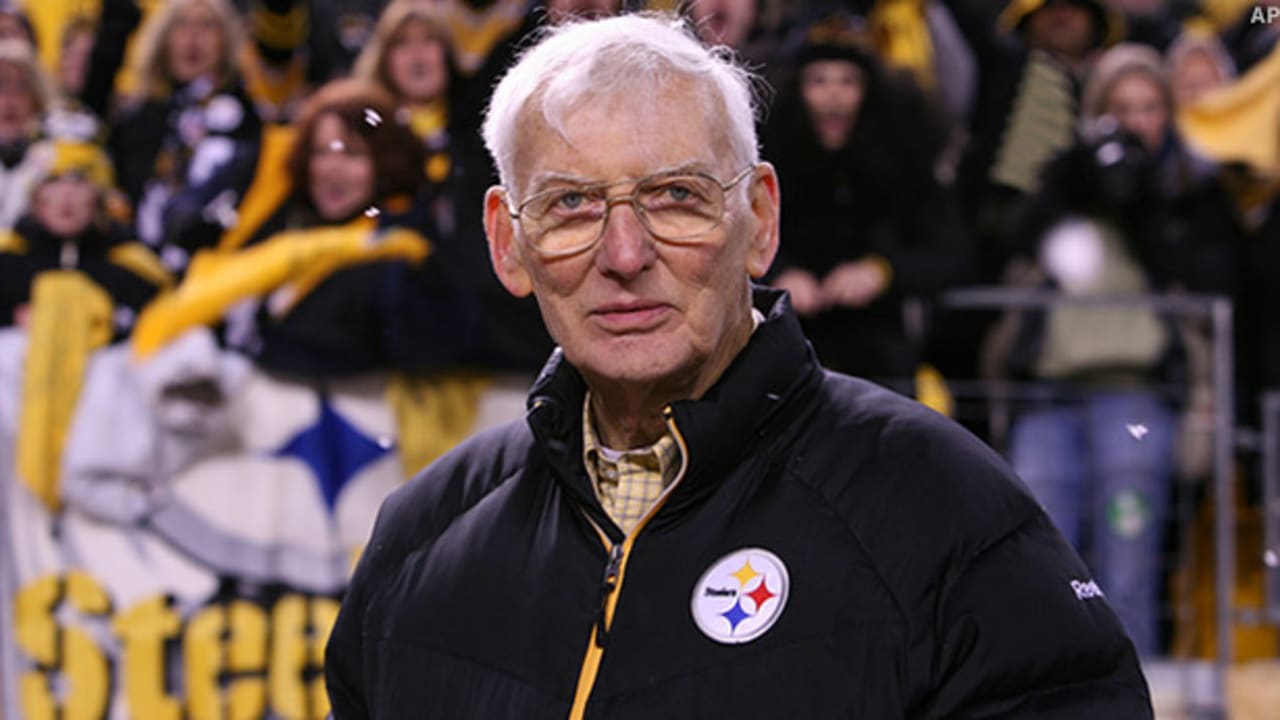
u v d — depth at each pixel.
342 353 5.60
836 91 5.86
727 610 2.28
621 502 2.46
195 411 5.59
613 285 2.29
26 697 5.56
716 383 2.40
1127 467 6.28
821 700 2.21
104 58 6.87
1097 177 6.47
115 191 6.07
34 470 5.61
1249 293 6.74
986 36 6.96
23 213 5.84
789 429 2.40
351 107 5.54
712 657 2.26
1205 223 6.64
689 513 2.35
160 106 6.38
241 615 5.57
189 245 5.77
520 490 2.53
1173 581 6.34
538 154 2.29
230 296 5.62
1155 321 6.36
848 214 5.93
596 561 2.39
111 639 5.56
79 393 5.66
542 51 2.34
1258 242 6.71
